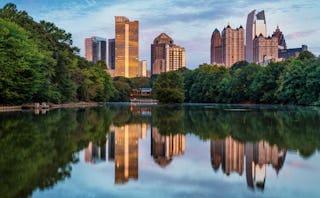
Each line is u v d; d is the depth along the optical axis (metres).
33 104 74.81
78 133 28.91
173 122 40.78
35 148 20.89
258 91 121.25
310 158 18.59
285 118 45.03
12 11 82.12
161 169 16.12
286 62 119.19
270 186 13.13
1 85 60.91
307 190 12.56
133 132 30.66
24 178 13.95
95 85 117.75
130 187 13.02
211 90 146.88
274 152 20.44
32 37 80.25
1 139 24.19
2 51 61.31
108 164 17.09
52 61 76.06
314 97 97.69
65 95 90.88
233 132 30.30
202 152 20.64
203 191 12.50
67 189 12.60
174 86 128.25
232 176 14.73
